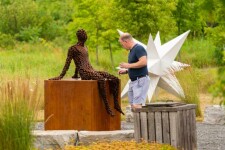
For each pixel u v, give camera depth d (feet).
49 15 192.34
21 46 167.32
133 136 44.24
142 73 42.78
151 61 63.46
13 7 186.09
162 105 41.91
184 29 137.08
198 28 137.39
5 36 172.14
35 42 175.32
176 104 42.01
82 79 46.42
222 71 23.22
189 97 68.54
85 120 45.57
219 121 62.64
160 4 120.37
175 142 40.01
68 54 46.70
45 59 137.18
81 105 45.62
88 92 45.47
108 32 130.21
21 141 35.47
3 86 36.73
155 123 40.40
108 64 141.59
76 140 43.50
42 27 189.37
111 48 137.80
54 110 46.11
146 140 40.57
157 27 121.19
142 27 121.19
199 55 142.00
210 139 51.44
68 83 45.85
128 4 121.08
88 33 140.05
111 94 46.65
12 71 110.32
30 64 131.03
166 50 63.93
